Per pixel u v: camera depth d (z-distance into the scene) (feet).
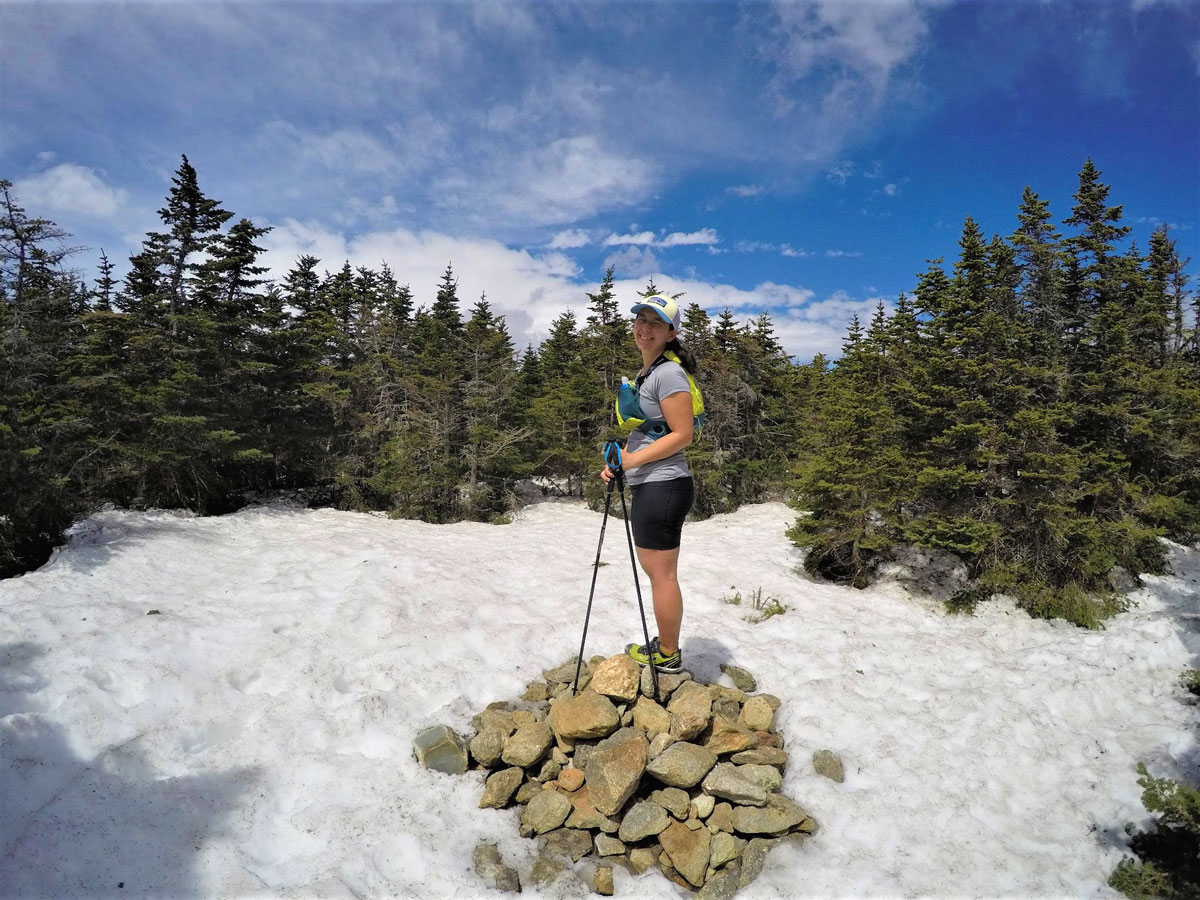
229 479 43.57
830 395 37.24
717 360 55.42
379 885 8.61
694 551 28.50
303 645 15.20
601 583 22.25
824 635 17.85
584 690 13.20
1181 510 27.53
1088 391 27.12
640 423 12.11
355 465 49.88
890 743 12.16
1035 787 10.96
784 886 9.18
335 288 80.38
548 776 11.23
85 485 32.65
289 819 9.68
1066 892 8.84
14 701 11.66
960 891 8.90
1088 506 26.58
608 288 67.67
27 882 7.73
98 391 35.27
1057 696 13.53
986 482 25.09
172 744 10.99
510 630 17.04
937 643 17.94
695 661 15.53
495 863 9.36
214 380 41.39
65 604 17.51
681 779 10.76
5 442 24.62
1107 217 39.55
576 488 64.34
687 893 9.27
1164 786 10.30
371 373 56.59
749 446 55.98
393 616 17.30
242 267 45.83
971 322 28.02
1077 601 22.75
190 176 42.01
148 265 44.19
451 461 50.52
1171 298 50.39
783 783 11.29
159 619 15.76
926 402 27.17
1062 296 35.42
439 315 69.62
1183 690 13.24
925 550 27.48
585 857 9.84
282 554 25.63
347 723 12.17
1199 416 28.68
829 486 26.91
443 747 11.40
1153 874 8.93
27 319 31.65
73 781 9.54
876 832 10.05
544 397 62.13
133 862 8.34
